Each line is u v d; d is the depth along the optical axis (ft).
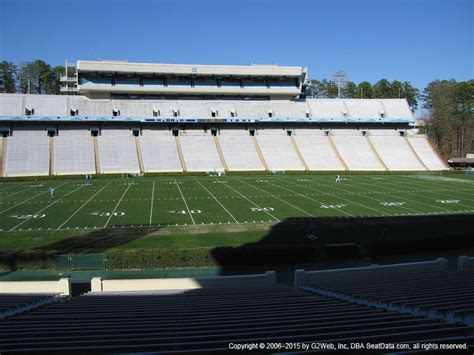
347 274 47.91
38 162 169.07
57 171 166.61
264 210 96.99
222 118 203.92
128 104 206.39
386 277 44.73
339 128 218.59
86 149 180.55
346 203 106.32
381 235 73.77
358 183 146.51
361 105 230.68
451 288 34.96
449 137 280.51
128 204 104.83
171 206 102.12
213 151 191.62
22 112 186.19
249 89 224.53
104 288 43.78
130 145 187.32
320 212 94.79
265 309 28.68
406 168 193.57
